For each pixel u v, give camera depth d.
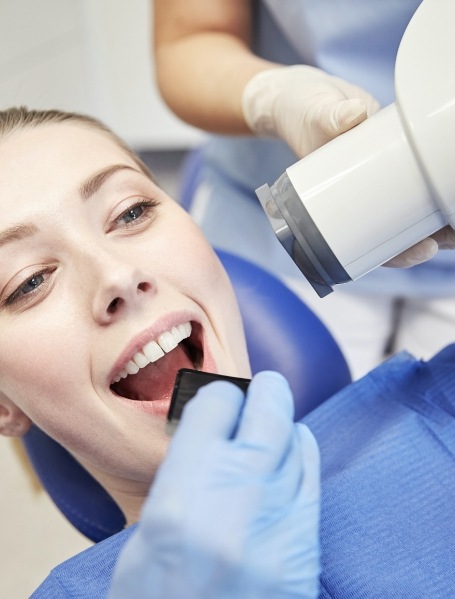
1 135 0.94
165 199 0.97
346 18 1.13
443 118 0.64
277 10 1.18
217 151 1.45
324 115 0.82
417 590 0.71
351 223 0.68
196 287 0.91
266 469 0.56
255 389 0.61
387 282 1.35
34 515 1.82
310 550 0.56
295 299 1.21
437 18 0.67
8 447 2.00
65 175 0.88
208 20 1.29
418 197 0.67
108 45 2.63
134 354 0.86
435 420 0.85
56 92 2.72
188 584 0.51
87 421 0.87
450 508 0.76
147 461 0.90
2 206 0.85
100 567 0.76
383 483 0.79
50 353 0.84
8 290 0.86
